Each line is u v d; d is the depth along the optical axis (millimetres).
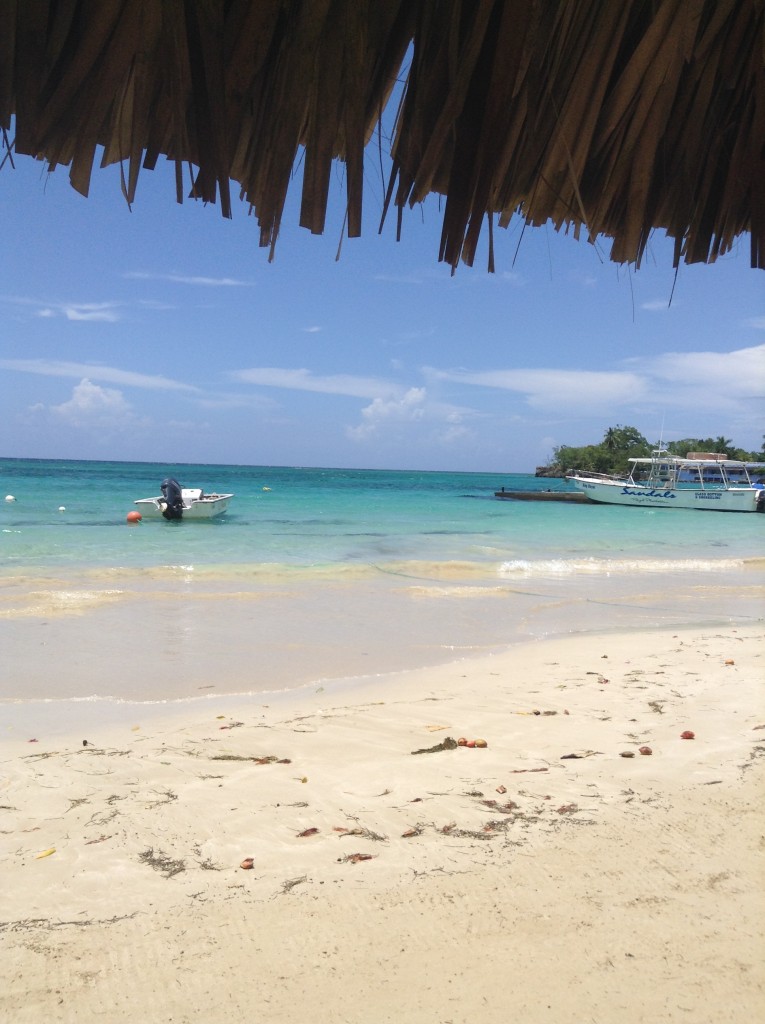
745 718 5906
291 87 1630
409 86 1747
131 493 38594
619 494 38062
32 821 4066
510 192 1870
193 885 3365
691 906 3037
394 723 5898
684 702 6430
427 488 66688
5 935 2961
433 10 1674
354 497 45250
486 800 4273
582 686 7078
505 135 1713
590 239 2037
